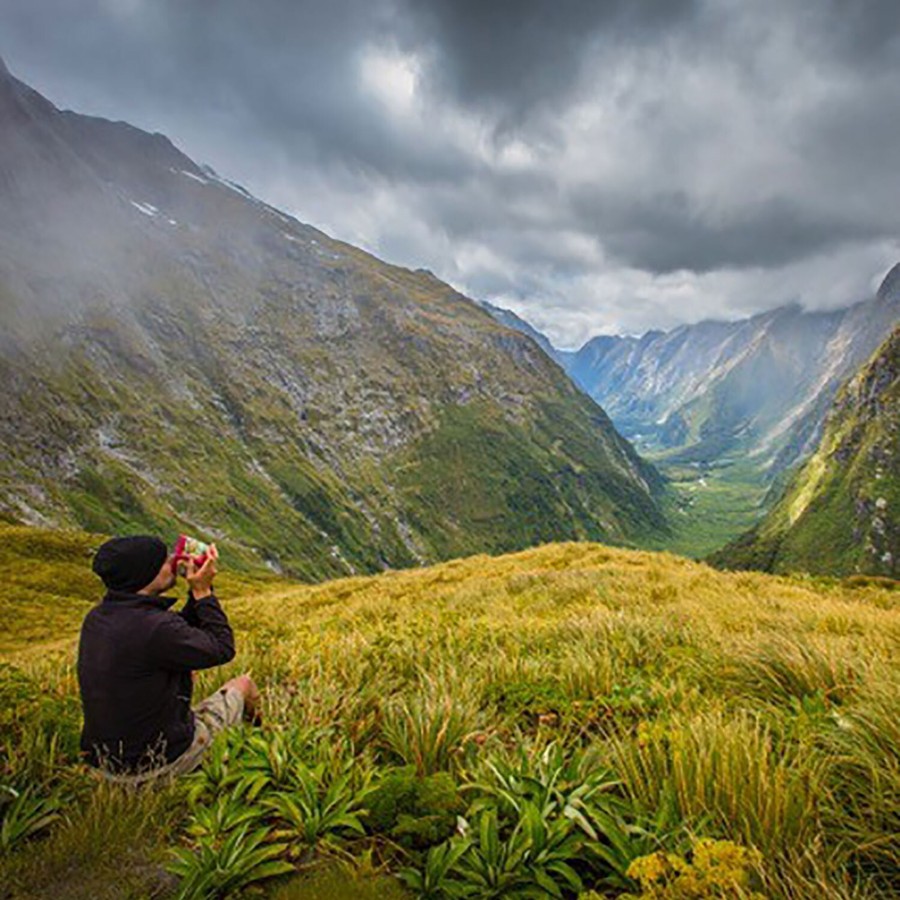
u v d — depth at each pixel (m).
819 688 5.49
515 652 7.56
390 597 20.38
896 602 15.23
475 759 4.14
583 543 29.61
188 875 2.84
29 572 64.06
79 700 5.55
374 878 2.89
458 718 4.61
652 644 8.00
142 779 3.84
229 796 3.58
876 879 2.96
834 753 3.92
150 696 3.91
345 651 7.20
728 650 6.85
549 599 15.02
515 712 5.38
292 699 5.30
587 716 5.20
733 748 3.57
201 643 3.96
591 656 6.93
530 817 3.07
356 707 5.14
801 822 3.09
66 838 3.24
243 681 5.18
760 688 5.77
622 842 2.99
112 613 3.94
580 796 3.31
